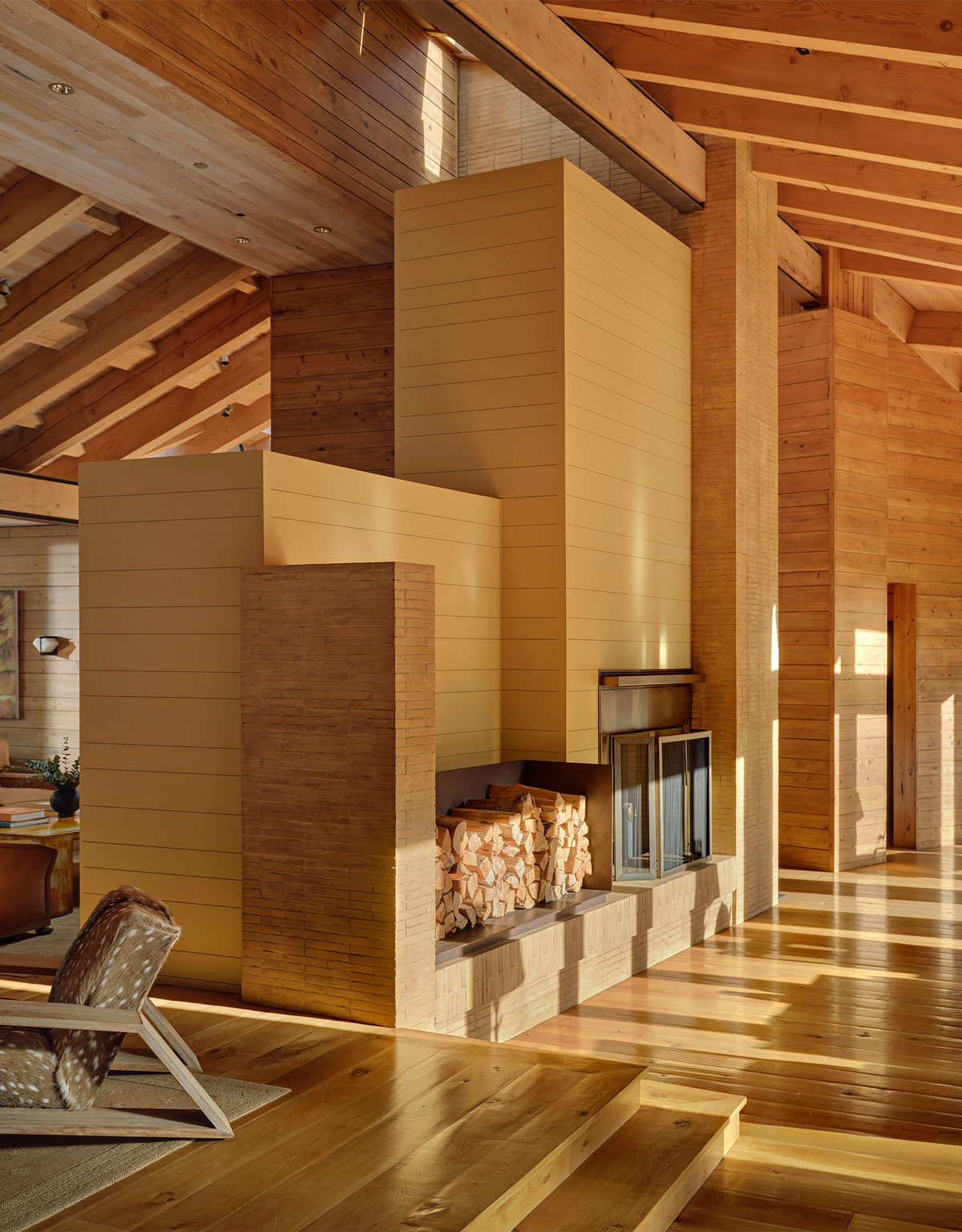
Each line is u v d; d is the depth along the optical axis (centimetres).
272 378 802
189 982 470
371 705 423
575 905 564
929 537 1050
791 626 945
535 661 602
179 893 470
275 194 647
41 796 882
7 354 867
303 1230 274
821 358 937
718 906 728
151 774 477
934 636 1055
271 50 586
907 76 552
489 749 601
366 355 775
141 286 912
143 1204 287
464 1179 303
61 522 1097
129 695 481
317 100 630
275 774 445
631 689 666
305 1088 364
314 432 789
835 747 928
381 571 422
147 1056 386
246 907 452
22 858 622
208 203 662
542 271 599
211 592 463
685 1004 573
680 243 746
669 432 728
